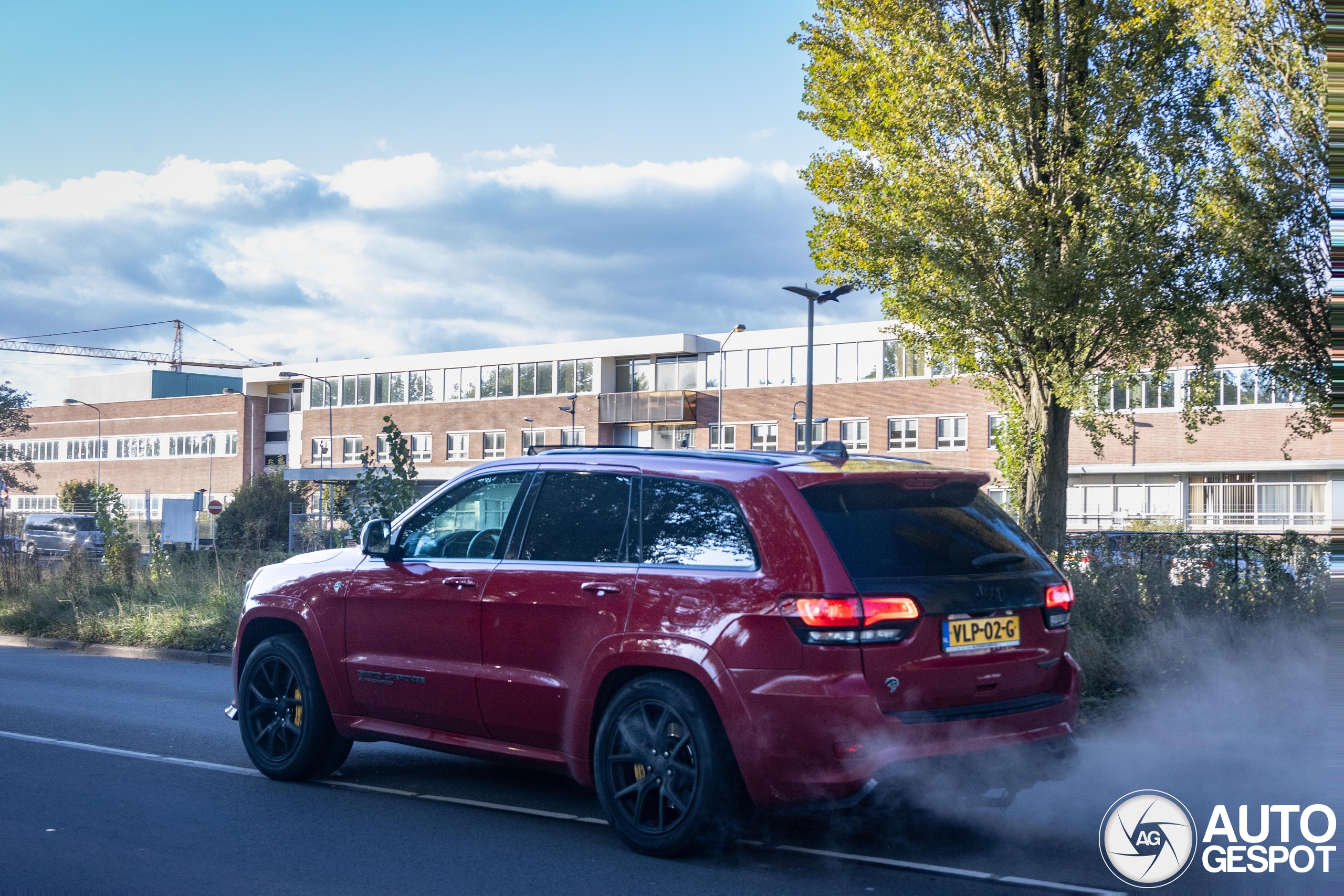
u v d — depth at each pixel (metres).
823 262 18.34
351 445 76.31
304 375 73.00
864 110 17.30
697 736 5.02
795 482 5.09
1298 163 13.89
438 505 6.40
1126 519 48.34
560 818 6.00
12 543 21.22
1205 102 15.41
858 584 4.81
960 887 4.82
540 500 5.96
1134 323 15.64
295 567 6.95
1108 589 10.48
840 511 5.06
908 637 4.83
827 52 17.61
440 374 72.62
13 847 5.42
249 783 6.87
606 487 5.73
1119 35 15.51
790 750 4.76
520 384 69.50
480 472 6.33
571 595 5.52
